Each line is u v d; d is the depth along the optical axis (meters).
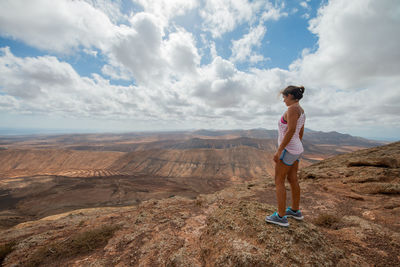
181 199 8.73
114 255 4.05
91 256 4.20
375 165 9.12
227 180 139.00
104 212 10.54
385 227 4.03
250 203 3.99
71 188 92.19
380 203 5.58
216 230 3.18
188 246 3.87
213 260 2.72
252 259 2.38
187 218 5.80
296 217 3.22
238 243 2.72
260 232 2.84
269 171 158.12
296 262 2.30
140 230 5.09
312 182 9.49
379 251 2.98
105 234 5.16
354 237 3.52
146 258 3.68
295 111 2.76
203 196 8.61
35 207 65.81
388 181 7.15
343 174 9.28
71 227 6.45
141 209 7.90
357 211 5.25
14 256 4.73
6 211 62.66
